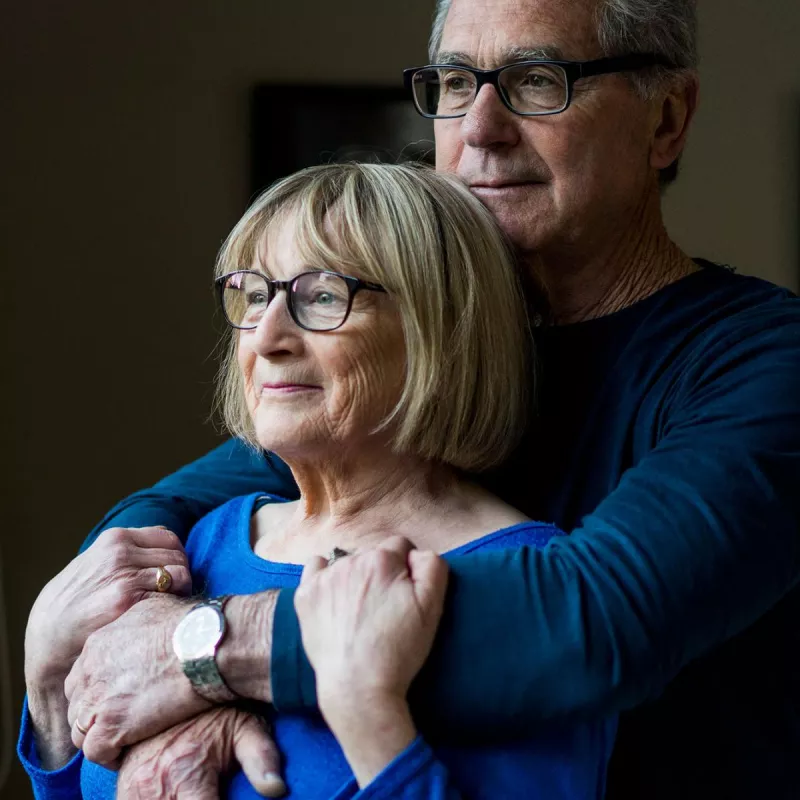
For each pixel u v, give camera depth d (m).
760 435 1.06
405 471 1.19
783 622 1.24
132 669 1.06
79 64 3.08
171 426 3.15
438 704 0.96
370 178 1.16
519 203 1.31
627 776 1.24
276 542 1.24
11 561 3.07
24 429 3.08
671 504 1.01
